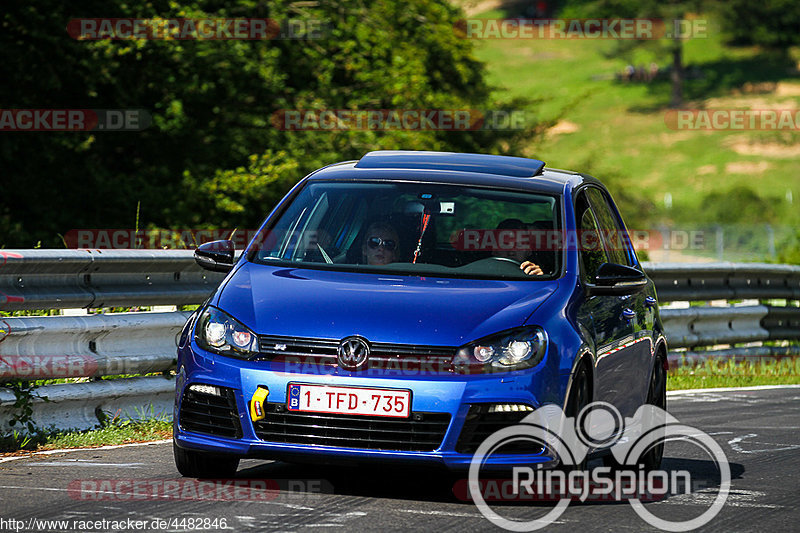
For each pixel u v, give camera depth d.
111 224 74.62
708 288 54.66
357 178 25.55
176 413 21.77
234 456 21.06
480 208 24.38
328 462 20.36
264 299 21.64
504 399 20.28
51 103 75.19
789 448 30.88
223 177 74.94
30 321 27.64
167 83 76.38
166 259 32.00
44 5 70.56
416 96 83.00
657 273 50.81
